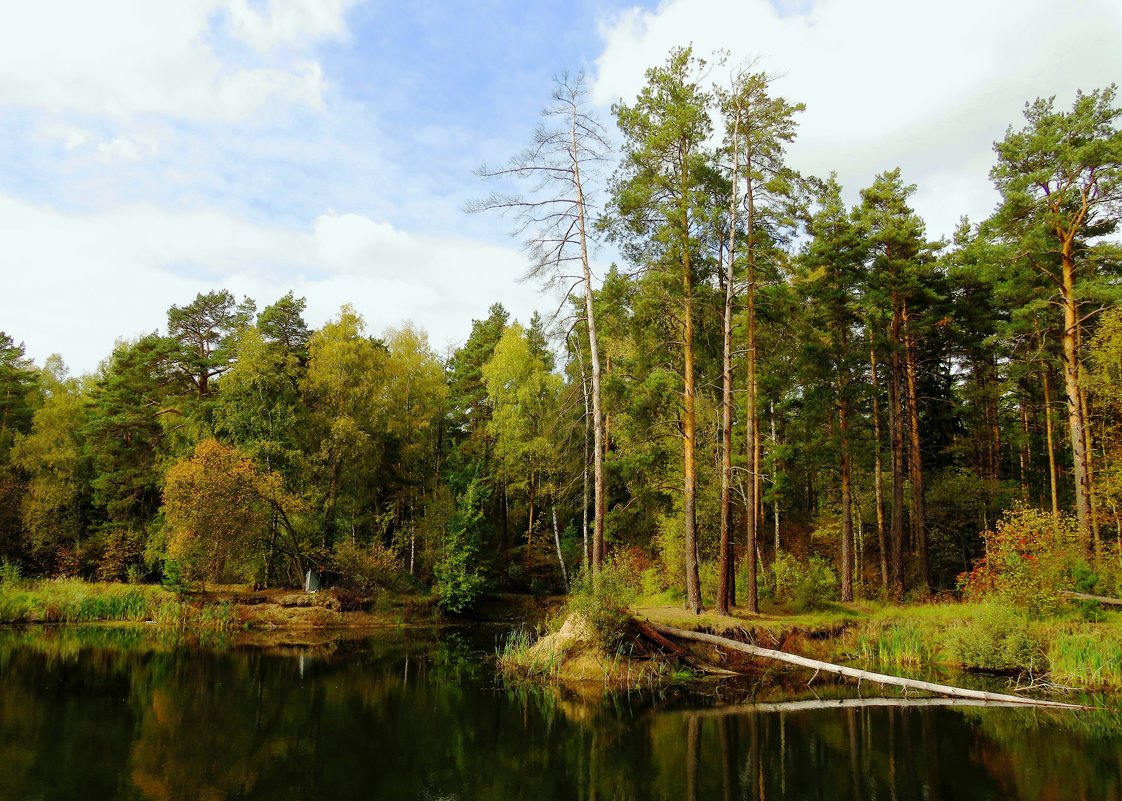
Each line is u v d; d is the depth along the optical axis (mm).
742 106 21469
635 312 20828
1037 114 24281
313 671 20281
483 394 44750
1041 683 17281
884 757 11914
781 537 40250
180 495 29188
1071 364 23391
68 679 17781
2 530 37938
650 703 16109
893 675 18516
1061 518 22734
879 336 26500
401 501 40406
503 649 26344
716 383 25469
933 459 35656
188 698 16141
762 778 10875
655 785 10609
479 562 36562
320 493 34000
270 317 38219
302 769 11242
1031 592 20156
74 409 41562
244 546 30703
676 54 21250
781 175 20859
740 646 18359
